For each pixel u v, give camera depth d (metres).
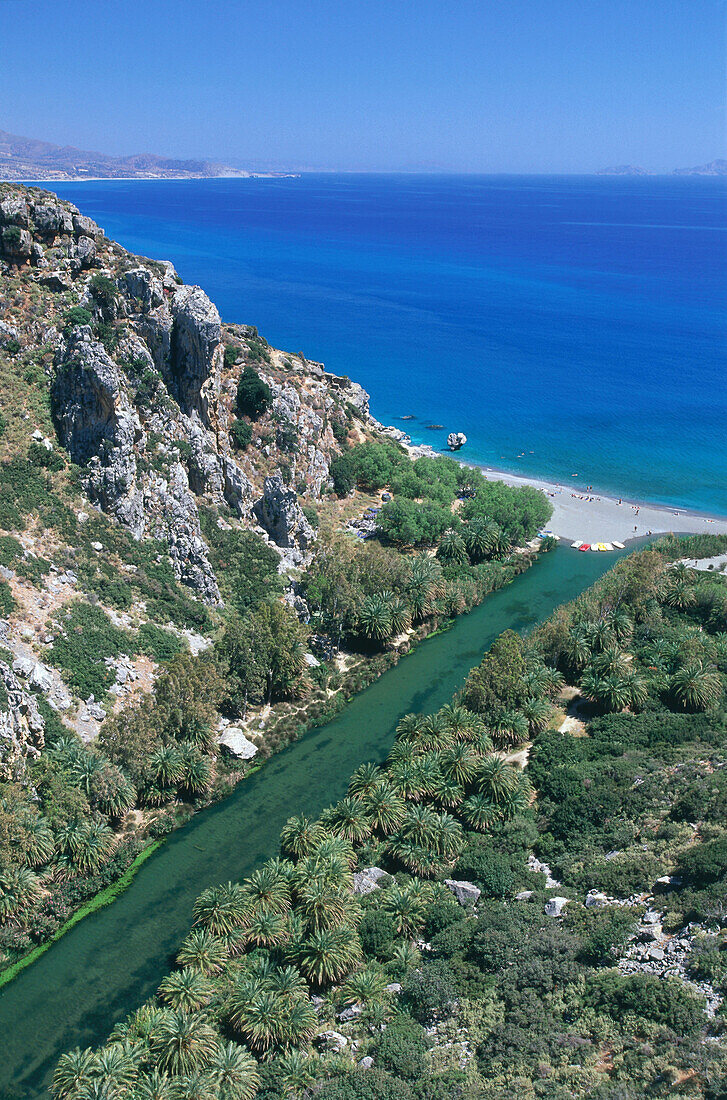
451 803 82.25
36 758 79.56
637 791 81.69
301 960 63.28
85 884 74.06
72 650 90.81
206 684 91.56
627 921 62.50
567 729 98.88
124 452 108.31
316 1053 57.41
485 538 140.75
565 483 184.25
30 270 120.31
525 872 73.00
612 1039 53.06
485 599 134.00
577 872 72.19
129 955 69.00
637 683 100.19
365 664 112.50
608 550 152.38
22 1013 63.78
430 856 75.69
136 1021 59.34
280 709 101.75
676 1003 53.12
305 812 86.06
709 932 59.03
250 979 60.81
